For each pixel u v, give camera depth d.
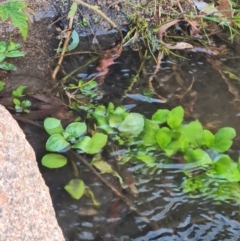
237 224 0.77
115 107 0.92
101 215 0.77
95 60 1.01
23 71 0.98
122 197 0.79
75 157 0.84
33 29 1.05
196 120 0.87
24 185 0.66
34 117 0.90
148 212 0.78
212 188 0.80
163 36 1.06
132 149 0.85
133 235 0.75
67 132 0.86
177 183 0.81
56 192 0.80
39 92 0.94
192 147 0.85
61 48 1.03
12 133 0.69
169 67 1.01
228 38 1.07
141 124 0.87
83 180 0.81
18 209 0.63
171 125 0.87
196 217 0.77
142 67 1.00
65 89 0.95
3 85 0.95
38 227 0.63
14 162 0.67
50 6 1.06
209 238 0.75
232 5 1.12
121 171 0.82
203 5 1.09
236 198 0.79
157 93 0.95
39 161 0.84
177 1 1.08
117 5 1.07
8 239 0.61
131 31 1.05
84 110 0.91
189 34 1.07
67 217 0.77
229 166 0.82
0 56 0.98
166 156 0.84
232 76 0.99
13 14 0.89
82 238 0.75
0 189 0.64
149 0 1.07
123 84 0.97
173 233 0.76
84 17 1.06
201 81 0.98
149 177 0.82
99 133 0.86
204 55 1.03
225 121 0.91
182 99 0.94
